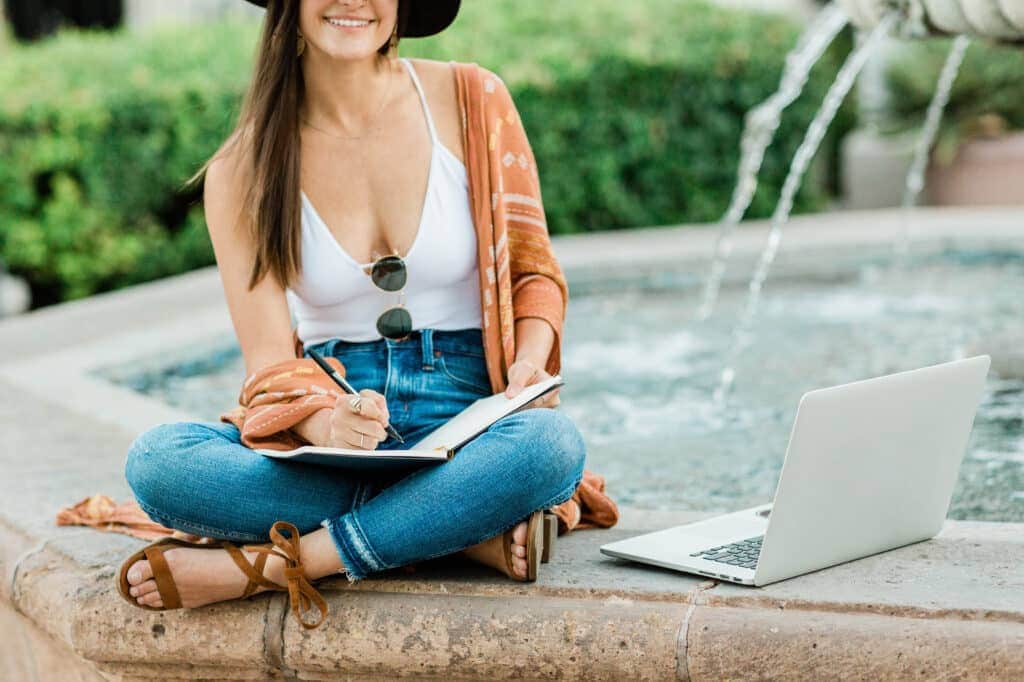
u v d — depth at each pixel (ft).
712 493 12.19
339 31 9.18
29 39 48.62
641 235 27.71
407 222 9.59
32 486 11.85
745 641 7.92
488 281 9.62
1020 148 35.09
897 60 36.99
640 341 19.48
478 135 9.71
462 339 9.77
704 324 20.56
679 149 32.55
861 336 19.01
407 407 9.54
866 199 37.29
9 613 10.67
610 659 8.17
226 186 9.57
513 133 9.93
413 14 9.89
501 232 9.63
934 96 36.40
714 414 15.24
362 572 8.60
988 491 11.91
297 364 9.09
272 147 9.37
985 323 19.26
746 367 17.49
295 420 8.82
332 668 8.73
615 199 31.99
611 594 8.36
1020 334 18.12
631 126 31.83
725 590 8.23
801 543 8.32
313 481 8.84
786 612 8.00
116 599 9.15
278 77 9.43
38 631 10.28
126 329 20.45
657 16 34.78
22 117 28.40
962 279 23.17
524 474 8.39
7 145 28.37
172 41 33.88
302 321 10.02
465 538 8.52
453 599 8.57
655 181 32.50
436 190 9.63
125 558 9.77
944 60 36.45
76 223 29.14
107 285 30.50
